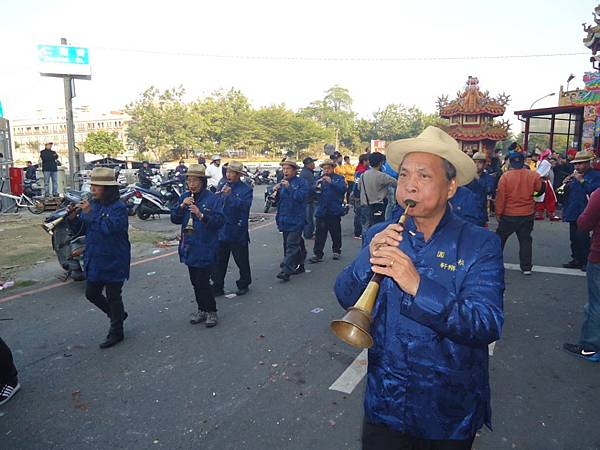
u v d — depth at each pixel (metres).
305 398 3.59
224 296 6.15
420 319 1.50
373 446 1.78
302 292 6.27
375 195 7.52
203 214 4.82
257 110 86.88
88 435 3.18
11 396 3.65
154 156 76.75
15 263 7.86
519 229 6.86
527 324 5.02
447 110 26.92
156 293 6.30
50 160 16.06
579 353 4.29
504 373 3.96
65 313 5.57
